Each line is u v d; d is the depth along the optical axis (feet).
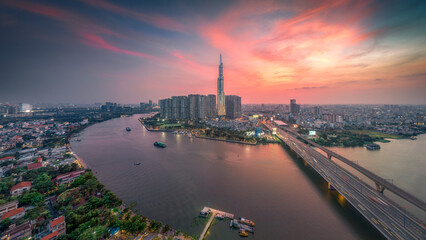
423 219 419.74
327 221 404.16
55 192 492.54
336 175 584.81
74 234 318.65
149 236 342.85
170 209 444.14
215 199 491.72
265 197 503.20
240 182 597.93
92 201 416.87
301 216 421.18
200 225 383.86
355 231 372.99
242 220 394.52
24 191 488.44
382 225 338.54
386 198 430.61
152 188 554.05
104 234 331.98
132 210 437.17
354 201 420.36
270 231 370.73
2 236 313.32
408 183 613.11
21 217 379.14
